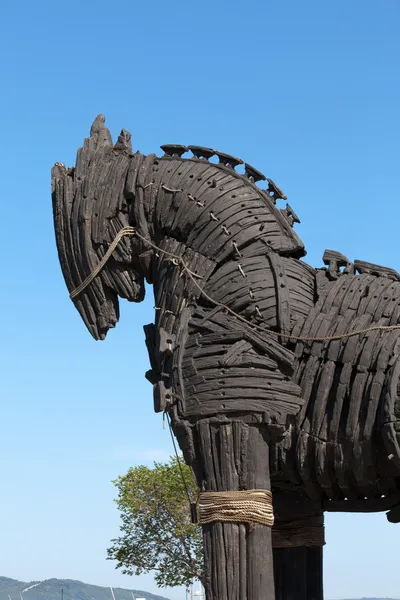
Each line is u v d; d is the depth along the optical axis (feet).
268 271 22.54
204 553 20.98
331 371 21.50
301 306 22.45
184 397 21.68
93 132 25.38
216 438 21.13
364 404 20.94
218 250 22.90
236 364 21.36
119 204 24.25
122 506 48.88
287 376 21.74
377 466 21.03
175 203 23.63
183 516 47.98
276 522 24.27
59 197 25.13
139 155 24.47
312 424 21.35
